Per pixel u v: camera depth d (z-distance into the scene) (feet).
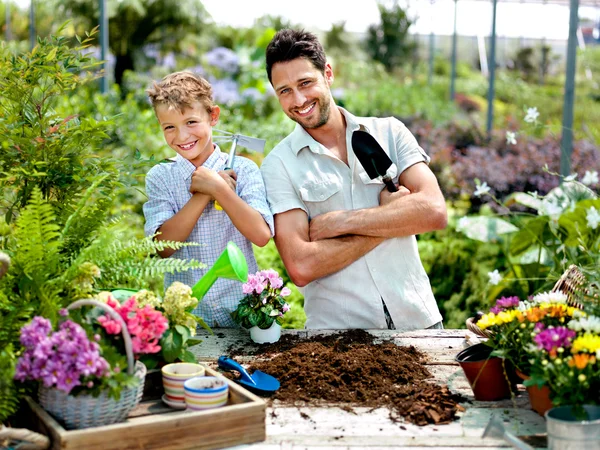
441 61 51.08
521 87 44.86
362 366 6.06
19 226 5.19
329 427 5.12
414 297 8.04
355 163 8.04
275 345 6.77
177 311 5.53
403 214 7.66
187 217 7.32
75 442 4.43
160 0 32.40
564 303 5.74
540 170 24.00
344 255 7.75
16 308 5.10
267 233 7.44
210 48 35.76
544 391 5.14
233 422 4.83
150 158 7.32
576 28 15.35
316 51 7.88
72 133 6.72
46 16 30.14
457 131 29.96
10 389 4.73
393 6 48.75
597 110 32.94
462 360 5.74
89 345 4.61
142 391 5.21
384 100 40.11
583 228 12.07
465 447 4.82
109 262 5.79
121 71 32.94
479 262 14.03
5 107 6.79
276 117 24.63
